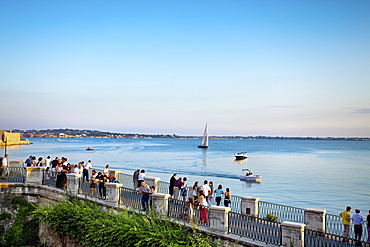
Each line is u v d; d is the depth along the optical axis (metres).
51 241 22.75
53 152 150.38
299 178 71.88
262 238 17.23
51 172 32.06
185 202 20.55
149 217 18.55
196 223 18.34
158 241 16.06
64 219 21.19
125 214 19.64
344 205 43.97
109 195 23.25
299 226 15.67
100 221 19.27
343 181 66.69
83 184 28.45
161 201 20.33
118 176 31.88
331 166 99.44
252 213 22.25
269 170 88.25
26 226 25.97
